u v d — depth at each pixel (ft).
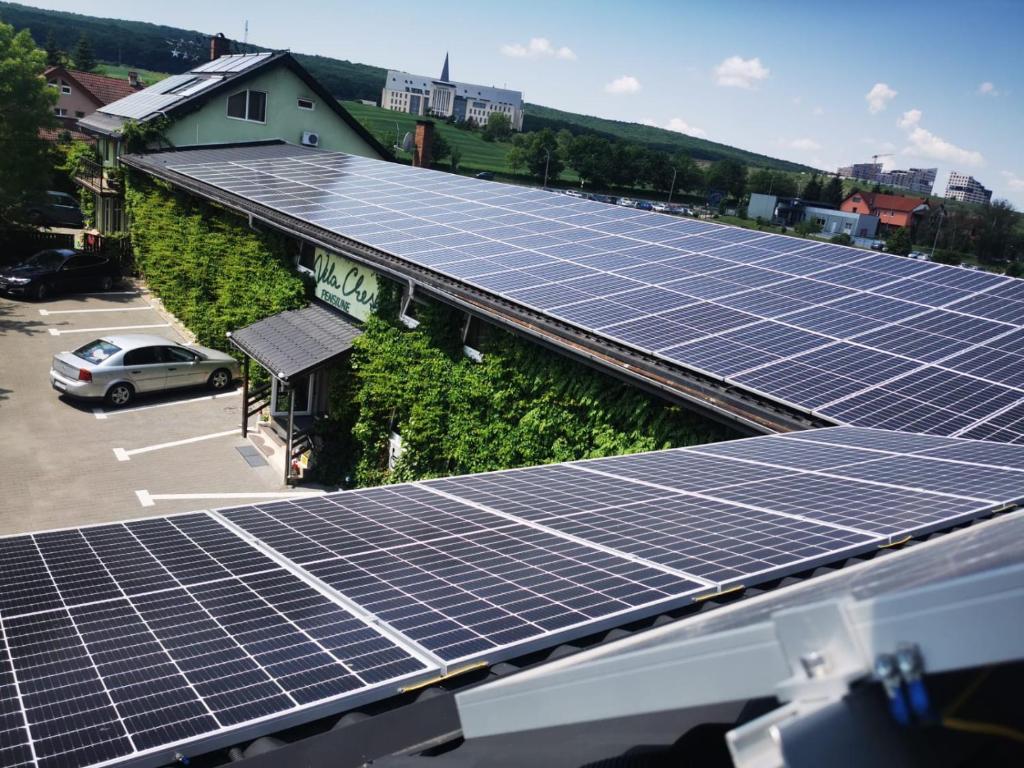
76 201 167.84
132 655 12.41
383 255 59.00
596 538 17.66
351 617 13.83
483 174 457.27
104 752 10.08
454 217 69.26
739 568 15.47
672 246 57.11
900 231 374.63
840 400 33.71
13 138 119.55
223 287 86.38
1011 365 37.65
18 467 59.16
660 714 10.34
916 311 43.91
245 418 70.28
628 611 13.75
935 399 34.19
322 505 20.95
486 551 16.89
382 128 536.01
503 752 11.14
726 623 6.54
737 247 56.95
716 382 35.22
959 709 4.55
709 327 40.91
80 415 71.05
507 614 13.80
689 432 36.83
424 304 55.16
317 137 129.59
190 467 63.72
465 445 51.65
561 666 7.02
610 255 55.11
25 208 127.85
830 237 416.87
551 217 67.56
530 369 45.11
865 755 4.33
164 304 108.78
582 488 23.03
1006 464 25.46
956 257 367.66
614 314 42.91
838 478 23.31
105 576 15.39
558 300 45.34
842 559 16.35
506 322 44.19
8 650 12.40
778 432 31.94
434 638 13.06
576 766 10.05
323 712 11.41
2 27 117.50
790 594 8.41
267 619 13.71
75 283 111.14
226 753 10.91
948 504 20.18
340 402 64.75
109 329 96.73
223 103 120.78
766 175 556.51
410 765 11.08
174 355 78.18
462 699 7.25
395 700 12.32
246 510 20.16
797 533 17.72
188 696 11.40
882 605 4.23
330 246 62.90
